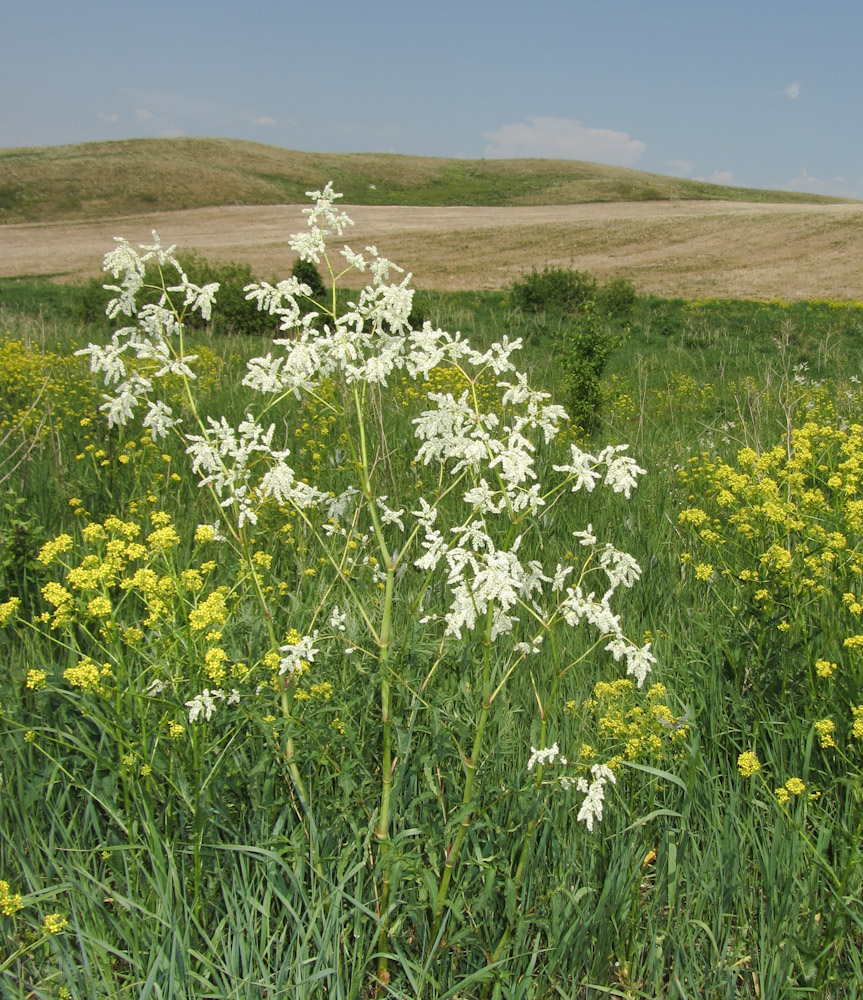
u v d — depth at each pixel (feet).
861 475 12.06
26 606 11.39
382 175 341.00
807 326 75.15
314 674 7.72
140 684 7.24
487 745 7.95
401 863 6.14
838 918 6.61
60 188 233.96
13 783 7.72
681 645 10.91
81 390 24.81
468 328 64.54
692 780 7.88
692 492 17.87
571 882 7.34
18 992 5.90
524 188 330.34
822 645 9.88
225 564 11.90
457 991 6.10
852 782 7.62
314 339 6.77
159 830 7.20
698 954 6.99
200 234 179.32
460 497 16.05
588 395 28.89
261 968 6.18
